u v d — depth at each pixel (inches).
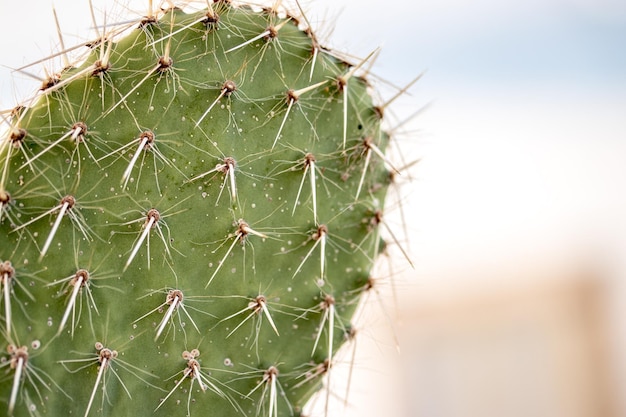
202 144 71.3
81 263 70.2
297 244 72.1
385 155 73.6
